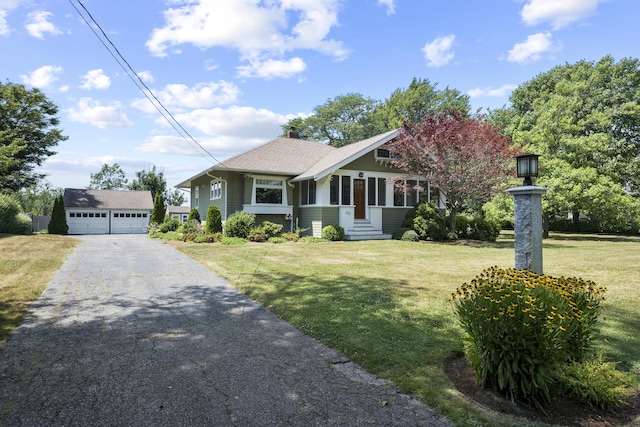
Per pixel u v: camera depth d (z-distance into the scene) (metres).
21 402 2.73
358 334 4.22
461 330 4.33
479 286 3.19
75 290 6.34
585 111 24.33
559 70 27.84
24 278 7.13
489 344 2.89
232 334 4.31
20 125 26.00
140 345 3.94
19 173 26.39
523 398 2.84
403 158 16.53
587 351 3.23
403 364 3.44
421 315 4.92
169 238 16.89
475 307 3.05
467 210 26.33
